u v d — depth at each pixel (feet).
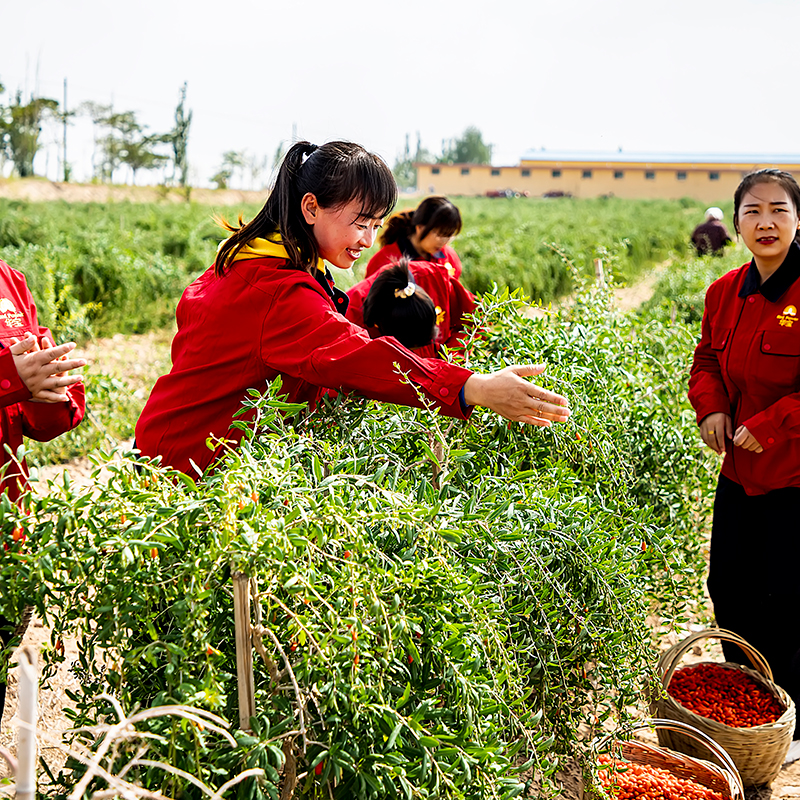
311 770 5.11
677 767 8.66
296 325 6.77
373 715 5.21
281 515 5.28
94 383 19.08
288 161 7.16
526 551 6.64
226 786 4.37
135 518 5.21
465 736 5.48
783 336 9.69
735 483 10.41
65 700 9.55
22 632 5.44
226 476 5.31
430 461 7.22
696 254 50.19
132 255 44.47
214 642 5.42
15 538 5.46
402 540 5.63
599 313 12.39
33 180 147.95
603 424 9.27
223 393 7.07
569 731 7.39
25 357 6.37
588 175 249.75
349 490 5.68
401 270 9.36
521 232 74.13
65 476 5.33
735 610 10.73
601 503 8.27
